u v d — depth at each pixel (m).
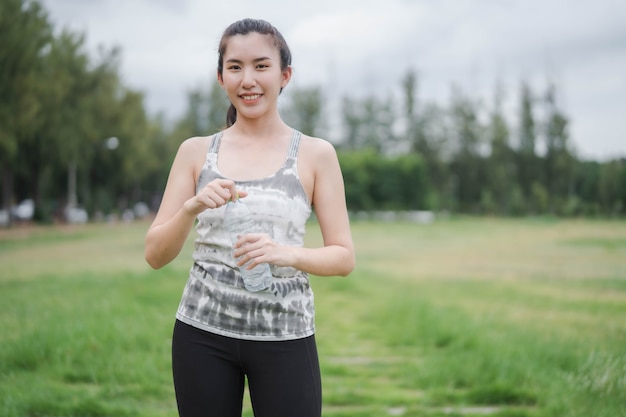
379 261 20.75
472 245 29.81
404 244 30.69
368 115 85.00
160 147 74.62
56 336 5.91
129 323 6.76
